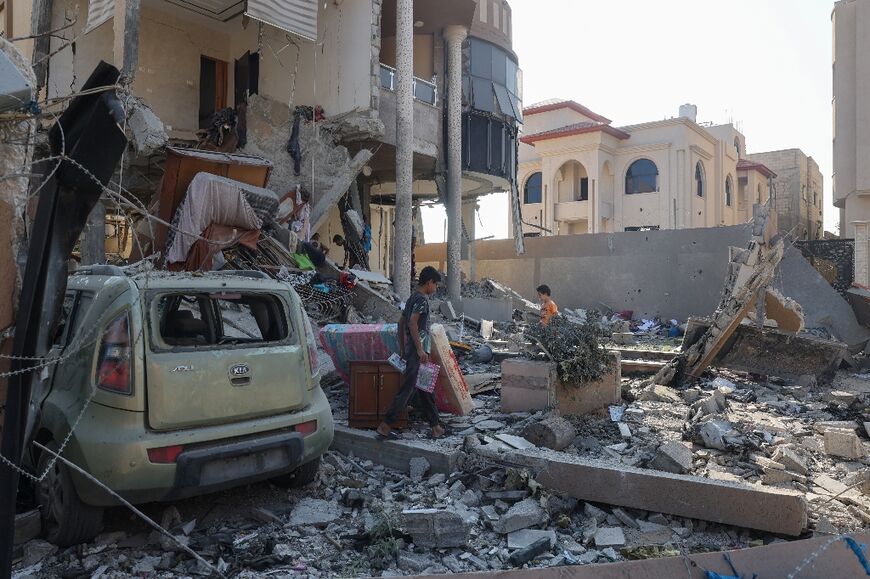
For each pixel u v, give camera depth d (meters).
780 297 9.30
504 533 4.34
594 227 32.28
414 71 18.48
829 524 4.27
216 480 4.08
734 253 9.54
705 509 4.37
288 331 4.81
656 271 20.56
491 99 19.48
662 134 32.47
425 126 17.45
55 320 3.17
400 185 15.09
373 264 26.55
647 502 4.55
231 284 4.62
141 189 15.29
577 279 22.31
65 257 3.16
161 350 4.06
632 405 7.75
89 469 3.79
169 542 4.02
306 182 14.12
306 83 15.30
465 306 17.83
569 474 4.84
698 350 9.27
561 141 33.62
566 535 4.40
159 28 15.70
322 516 4.59
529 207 36.50
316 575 3.78
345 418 6.84
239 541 4.14
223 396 4.20
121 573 3.72
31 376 3.01
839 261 19.45
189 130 15.13
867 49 24.11
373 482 5.36
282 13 12.47
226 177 10.98
